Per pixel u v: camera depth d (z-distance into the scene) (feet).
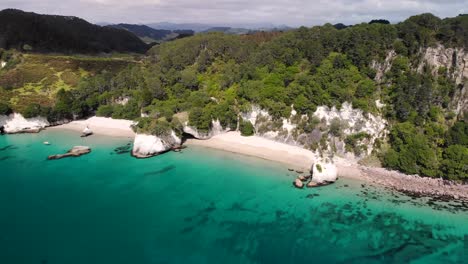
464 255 153.99
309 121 275.80
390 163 233.96
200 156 274.16
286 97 288.51
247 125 302.45
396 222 178.29
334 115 268.41
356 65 289.33
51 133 331.77
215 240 164.66
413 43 269.23
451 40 256.93
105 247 157.58
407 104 247.09
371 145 253.24
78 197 206.69
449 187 209.77
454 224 175.42
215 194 212.23
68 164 258.78
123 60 561.43
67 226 174.91
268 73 329.93
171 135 286.87
